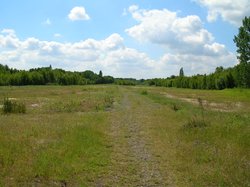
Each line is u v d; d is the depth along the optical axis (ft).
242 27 216.33
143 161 43.70
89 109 109.19
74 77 506.07
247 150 46.91
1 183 32.53
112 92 239.30
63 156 43.24
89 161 42.29
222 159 42.60
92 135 58.65
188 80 422.41
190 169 39.34
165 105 131.95
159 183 35.32
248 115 89.25
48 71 472.03
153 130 67.31
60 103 124.16
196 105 131.34
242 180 34.83
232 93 226.79
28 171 36.55
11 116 85.76
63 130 61.67
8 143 48.75
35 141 51.70
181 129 65.00
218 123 68.85
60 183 34.30
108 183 35.09
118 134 63.16
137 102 148.97
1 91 223.92
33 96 173.99
